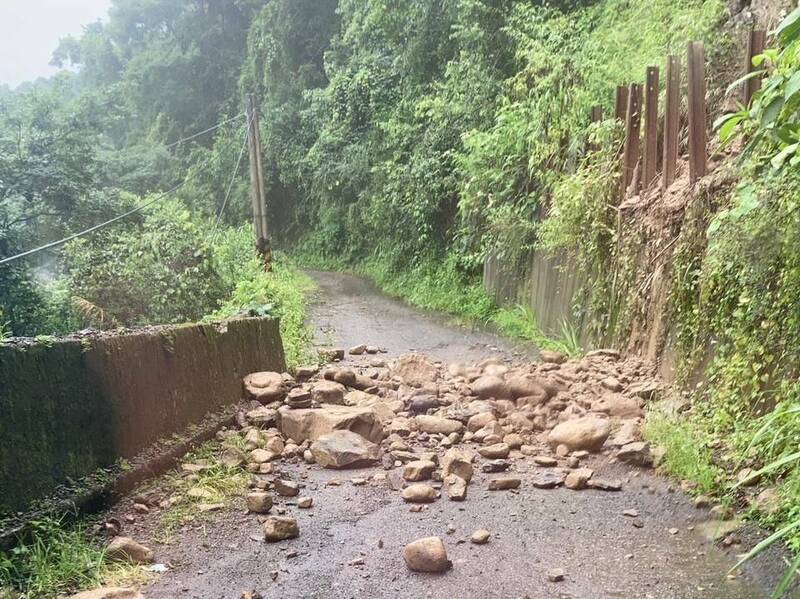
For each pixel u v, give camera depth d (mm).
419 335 10328
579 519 3463
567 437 4426
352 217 22234
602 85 8625
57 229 13336
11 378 2820
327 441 4375
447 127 14555
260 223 14641
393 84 20094
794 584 2641
